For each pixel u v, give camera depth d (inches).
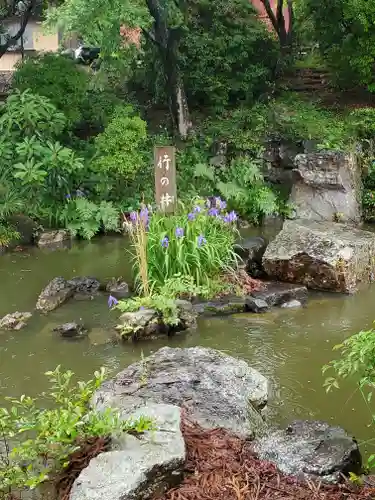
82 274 335.9
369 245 318.7
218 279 299.9
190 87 626.8
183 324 258.5
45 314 277.9
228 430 155.8
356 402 196.5
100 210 425.7
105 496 119.5
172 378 183.6
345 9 552.7
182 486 128.8
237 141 510.6
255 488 128.3
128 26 521.7
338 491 129.6
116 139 445.4
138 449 131.0
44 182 432.8
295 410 191.9
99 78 593.0
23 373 222.8
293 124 514.6
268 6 673.6
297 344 245.1
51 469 138.9
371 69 605.0
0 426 143.3
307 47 737.0
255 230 439.5
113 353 239.3
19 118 439.5
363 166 479.5
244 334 255.6
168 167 310.0
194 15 641.0
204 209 325.1
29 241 400.5
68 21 468.1
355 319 271.1
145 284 277.4
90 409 164.7
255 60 655.8
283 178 493.0
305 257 305.6
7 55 815.7
